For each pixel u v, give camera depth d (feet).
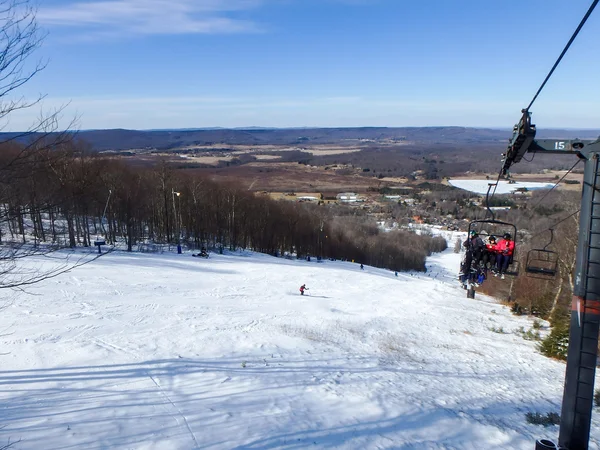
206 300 83.15
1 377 38.40
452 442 32.58
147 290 85.10
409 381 47.47
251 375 43.73
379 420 35.01
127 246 149.48
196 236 180.55
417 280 180.45
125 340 51.83
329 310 87.25
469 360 60.08
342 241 250.37
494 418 38.83
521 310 103.60
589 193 23.40
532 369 58.03
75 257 108.06
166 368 43.21
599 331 23.76
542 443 24.53
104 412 32.55
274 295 97.19
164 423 31.37
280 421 33.01
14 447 27.12
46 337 50.52
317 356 53.78
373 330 73.15
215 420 32.32
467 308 105.29
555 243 90.02
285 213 227.61
